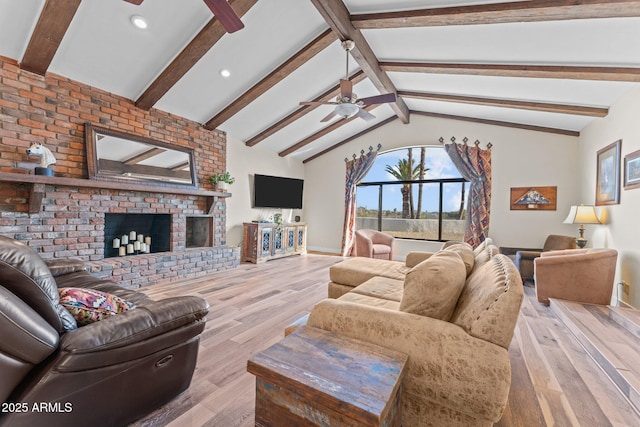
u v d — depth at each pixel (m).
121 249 3.88
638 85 2.89
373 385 0.90
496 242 5.04
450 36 2.94
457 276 1.33
